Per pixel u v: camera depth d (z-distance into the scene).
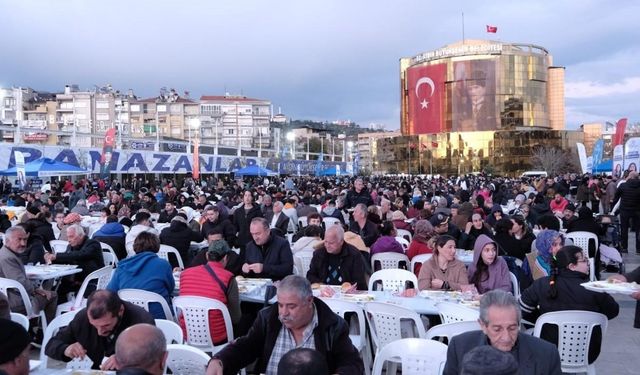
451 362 3.42
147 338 2.81
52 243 10.12
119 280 6.00
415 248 8.57
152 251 6.23
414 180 50.91
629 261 12.47
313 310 3.49
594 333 4.79
